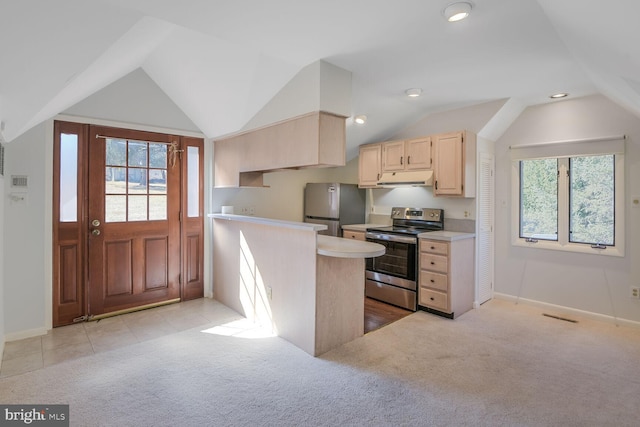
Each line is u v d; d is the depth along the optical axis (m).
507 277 4.05
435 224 4.24
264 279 3.22
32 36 1.49
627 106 2.84
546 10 1.83
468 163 3.71
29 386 2.18
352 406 2.02
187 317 3.46
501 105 3.58
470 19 2.01
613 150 3.29
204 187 4.04
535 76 2.92
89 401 2.03
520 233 3.98
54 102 2.34
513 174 3.96
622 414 1.95
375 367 2.48
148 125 3.58
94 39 1.77
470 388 2.21
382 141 4.60
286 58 2.54
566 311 3.62
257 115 3.19
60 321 3.15
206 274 4.10
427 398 2.10
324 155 2.64
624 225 3.26
